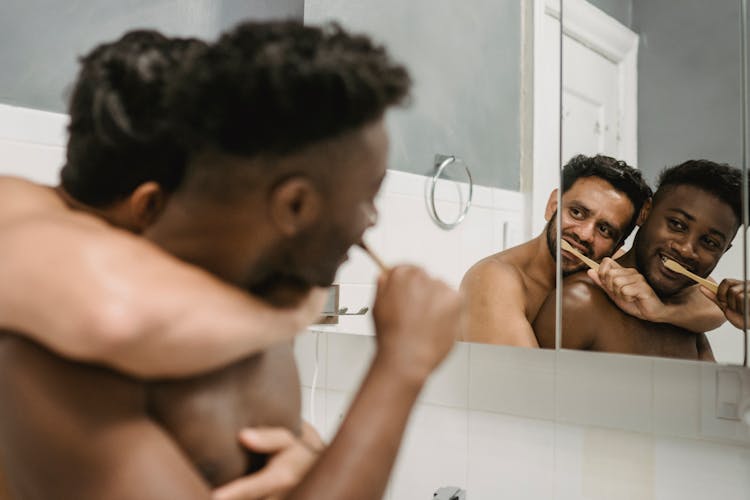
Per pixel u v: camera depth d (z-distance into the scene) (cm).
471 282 99
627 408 91
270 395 45
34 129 92
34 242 31
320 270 38
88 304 29
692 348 80
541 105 92
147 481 32
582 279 89
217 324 32
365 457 35
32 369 31
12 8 91
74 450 31
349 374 117
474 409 104
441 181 103
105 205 39
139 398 33
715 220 78
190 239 36
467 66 100
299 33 35
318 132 33
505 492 100
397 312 40
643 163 84
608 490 92
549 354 97
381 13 112
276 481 40
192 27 115
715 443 84
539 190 93
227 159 34
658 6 82
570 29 89
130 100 36
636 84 84
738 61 77
